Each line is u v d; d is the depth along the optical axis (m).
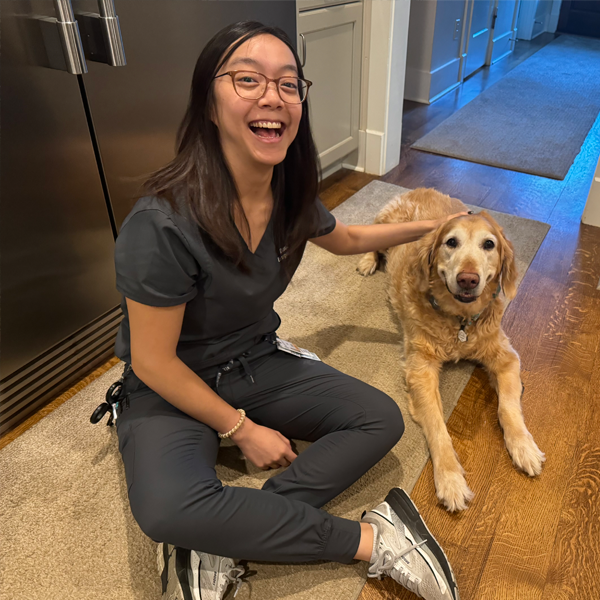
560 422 1.67
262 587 1.25
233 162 1.08
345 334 2.05
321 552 1.17
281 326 2.08
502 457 1.56
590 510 1.41
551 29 7.15
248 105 0.99
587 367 1.88
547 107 4.40
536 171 3.34
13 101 1.39
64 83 1.49
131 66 1.66
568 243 2.62
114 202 1.78
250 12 2.03
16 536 1.36
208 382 1.34
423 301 1.80
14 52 1.35
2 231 1.47
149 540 1.35
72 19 1.37
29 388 1.70
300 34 2.50
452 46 4.72
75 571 1.28
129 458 1.15
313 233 1.34
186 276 1.07
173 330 1.10
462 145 3.73
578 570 1.27
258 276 1.21
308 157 1.19
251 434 1.24
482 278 1.58
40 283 1.62
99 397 1.79
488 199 3.04
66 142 1.56
